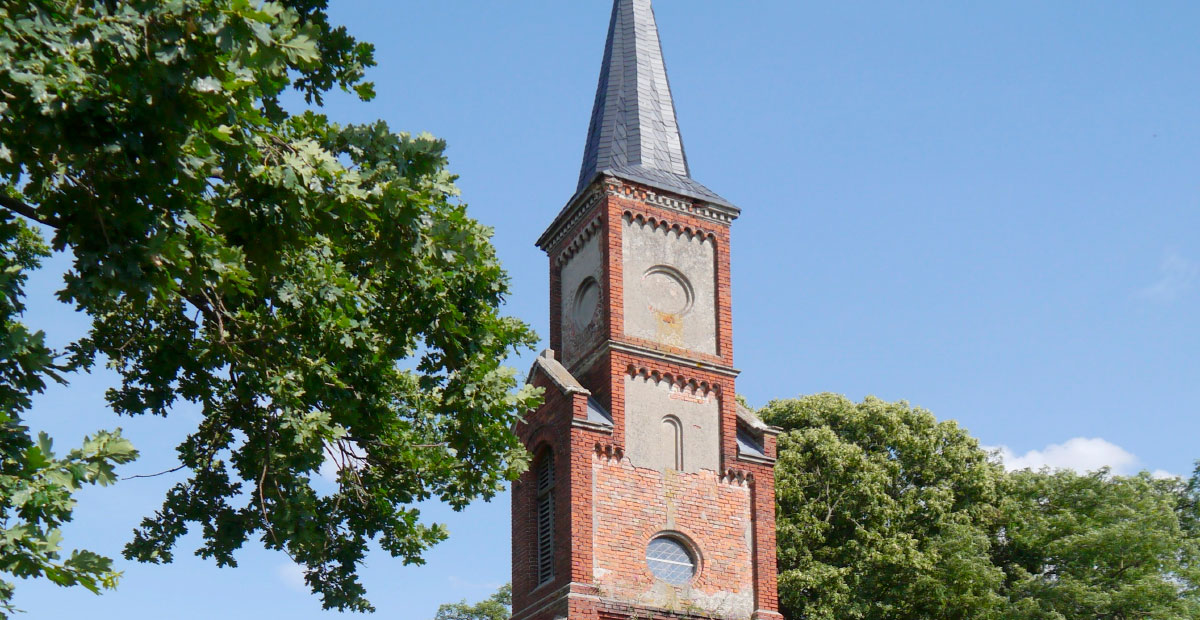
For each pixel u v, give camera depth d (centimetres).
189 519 2412
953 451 5216
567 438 3403
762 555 3481
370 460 2347
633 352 3553
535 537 3541
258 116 1585
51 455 1399
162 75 1403
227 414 2339
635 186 3756
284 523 2150
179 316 2227
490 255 2289
